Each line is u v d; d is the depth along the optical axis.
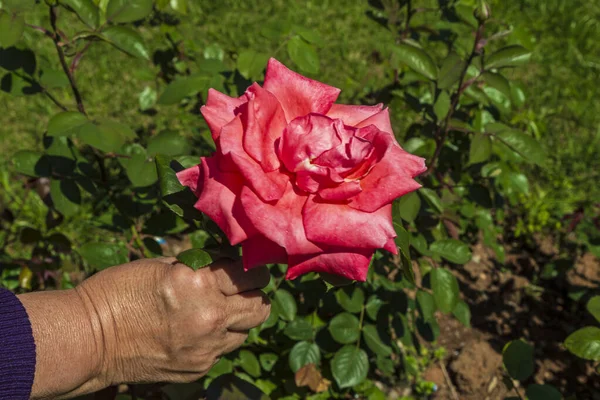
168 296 1.21
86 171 2.27
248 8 5.93
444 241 2.25
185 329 1.23
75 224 3.33
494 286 3.54
